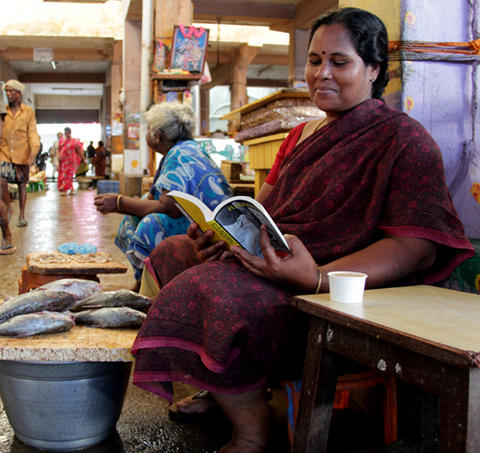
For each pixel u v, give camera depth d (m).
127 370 1.94
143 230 3.21
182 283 1.55
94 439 1.87
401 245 1.55
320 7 12.68
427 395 1.63
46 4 18.41
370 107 1.75
